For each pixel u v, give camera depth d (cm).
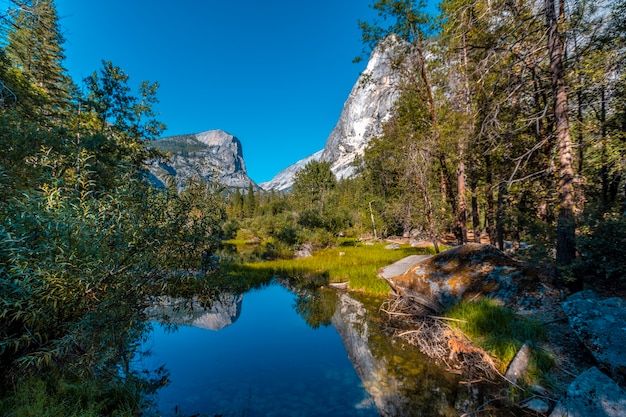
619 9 744
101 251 399
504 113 951
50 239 345
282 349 658
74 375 394
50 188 420
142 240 463
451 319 644
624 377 353
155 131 1822
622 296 561
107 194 445
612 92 816
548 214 927
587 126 802
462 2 901
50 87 1931
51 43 1869
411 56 1348
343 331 762
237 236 4259
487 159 1196
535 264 834
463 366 524
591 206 602
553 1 642
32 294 339
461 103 1089
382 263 1617
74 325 376
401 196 1653
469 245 862
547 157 897
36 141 589
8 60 1331
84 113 1631
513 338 520
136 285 456
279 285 1384
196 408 429
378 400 441
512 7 775
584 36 798
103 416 360
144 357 612
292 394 466
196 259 604
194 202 611
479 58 984
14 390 313
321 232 2680
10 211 350
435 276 832
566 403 346
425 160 1413
